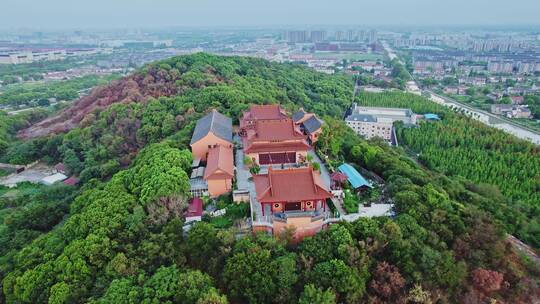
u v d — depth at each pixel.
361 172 90.56
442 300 55.81
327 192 62.03
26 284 55.66
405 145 160.25
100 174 107.25
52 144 143.00
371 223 59.62
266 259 52.81
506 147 143.00
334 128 108.56
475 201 89.81
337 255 54.66
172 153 82.44
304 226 60.44
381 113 187.00
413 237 59.12
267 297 51.19
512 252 69.19
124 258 55.44
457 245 62.16
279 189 61.53
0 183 126.38
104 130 131.75
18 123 180.12
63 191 106.75
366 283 54.06
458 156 137.00
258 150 83.50
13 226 83.38
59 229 70.69
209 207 72.25
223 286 53.06
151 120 124.06
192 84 152.38
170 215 65.69
